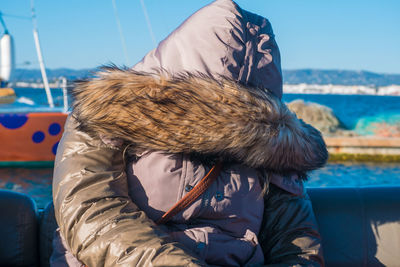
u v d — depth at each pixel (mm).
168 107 1421
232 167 1573
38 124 8758
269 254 1739
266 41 1670
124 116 1444
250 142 1436
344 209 2260
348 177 8992
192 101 1427
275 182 1704
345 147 11289
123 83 1478
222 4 1653
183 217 1515
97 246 1340
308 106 18422
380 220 2252
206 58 1568
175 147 1448
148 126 1437
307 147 1569
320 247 1734
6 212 2023
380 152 11180
